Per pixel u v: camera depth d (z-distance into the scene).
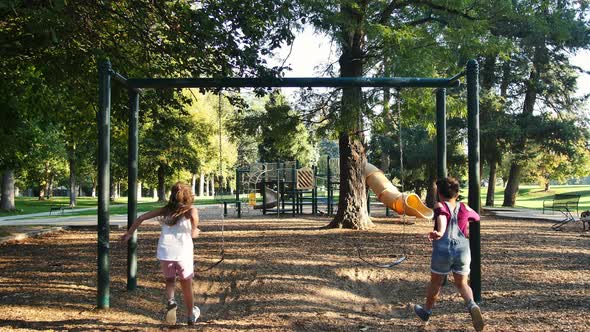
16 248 12.54
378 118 14.31
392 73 12.76
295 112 15.16
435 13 14.45
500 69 26.77
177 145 42.88
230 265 9.48
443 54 13.38
